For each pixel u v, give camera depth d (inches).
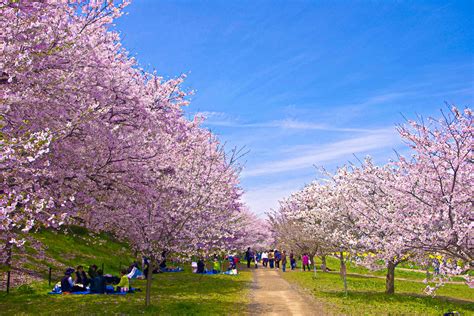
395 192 541.3
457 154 426.6
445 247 420.5
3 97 314.0
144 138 502.6
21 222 330.6
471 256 404.8
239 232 1363.2
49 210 403.9
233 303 611.5
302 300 655.8
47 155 403.5
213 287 823.7
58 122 394.6
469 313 553.0
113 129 443.8
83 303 551.2
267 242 2513.5
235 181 1002.1
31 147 295.3
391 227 511.8
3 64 317.4
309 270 1445.6
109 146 448.5
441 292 859.4
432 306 606.5
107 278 760.3
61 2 416.5
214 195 633.0
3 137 305.7
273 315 515.8
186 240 577.9
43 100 382.6
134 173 488.4
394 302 641.0
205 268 1301.7
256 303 620.1
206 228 653.9
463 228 399.5
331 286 894.4
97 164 463.2
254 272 1353.3
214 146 808.3
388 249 505.4
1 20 351.3
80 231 1117.1
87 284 695.7
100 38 484.7
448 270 411.5
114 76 466.3
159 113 573.3
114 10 444.1
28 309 495.2
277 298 681.6
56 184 412.8
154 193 518.9
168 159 597.3
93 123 432.1
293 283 953.5
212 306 567.5
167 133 612.1
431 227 454.0
